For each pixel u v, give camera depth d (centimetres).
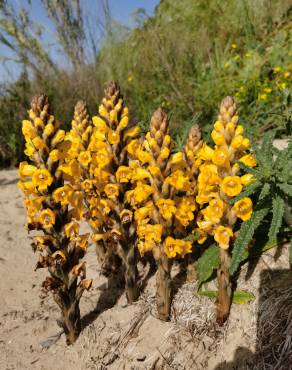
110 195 52
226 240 45
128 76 175
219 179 44
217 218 45
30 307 67
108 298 63
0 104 150
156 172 45
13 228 92
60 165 47
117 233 53
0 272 75
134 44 186
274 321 48
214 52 182
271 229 46
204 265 54
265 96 130
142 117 148
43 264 49
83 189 61
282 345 47
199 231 49
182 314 54
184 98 143
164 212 46
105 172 52
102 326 57
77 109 63
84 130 63
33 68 157
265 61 154
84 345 56
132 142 51
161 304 53
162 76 163
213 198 47
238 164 44
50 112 46
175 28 198
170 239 48
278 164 47
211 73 160
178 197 48
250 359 47
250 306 51
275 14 179
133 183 53
